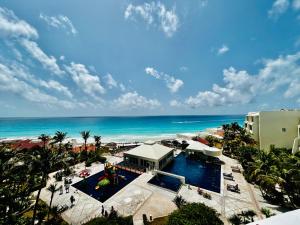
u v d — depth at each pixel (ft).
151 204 60.44
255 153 91.91
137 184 77.46
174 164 111.04
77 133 333.42
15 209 40.42
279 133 111.14
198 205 36.55
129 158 109.29
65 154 64.75
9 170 43.42
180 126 469.98
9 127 437.17
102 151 144.05
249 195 66.85
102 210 54.54
